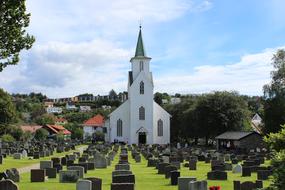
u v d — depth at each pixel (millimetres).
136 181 29922
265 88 71812
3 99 108375
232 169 36812
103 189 25578
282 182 15234
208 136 89812
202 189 22109
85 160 42750
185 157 51250
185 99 107188
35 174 28828
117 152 67375
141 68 104812
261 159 45750
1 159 45938
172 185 27734
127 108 102000
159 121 101250
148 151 63000
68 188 25812
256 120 133750
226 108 85250
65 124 161125
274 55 73375
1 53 26375
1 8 25594
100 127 147000
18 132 111000
